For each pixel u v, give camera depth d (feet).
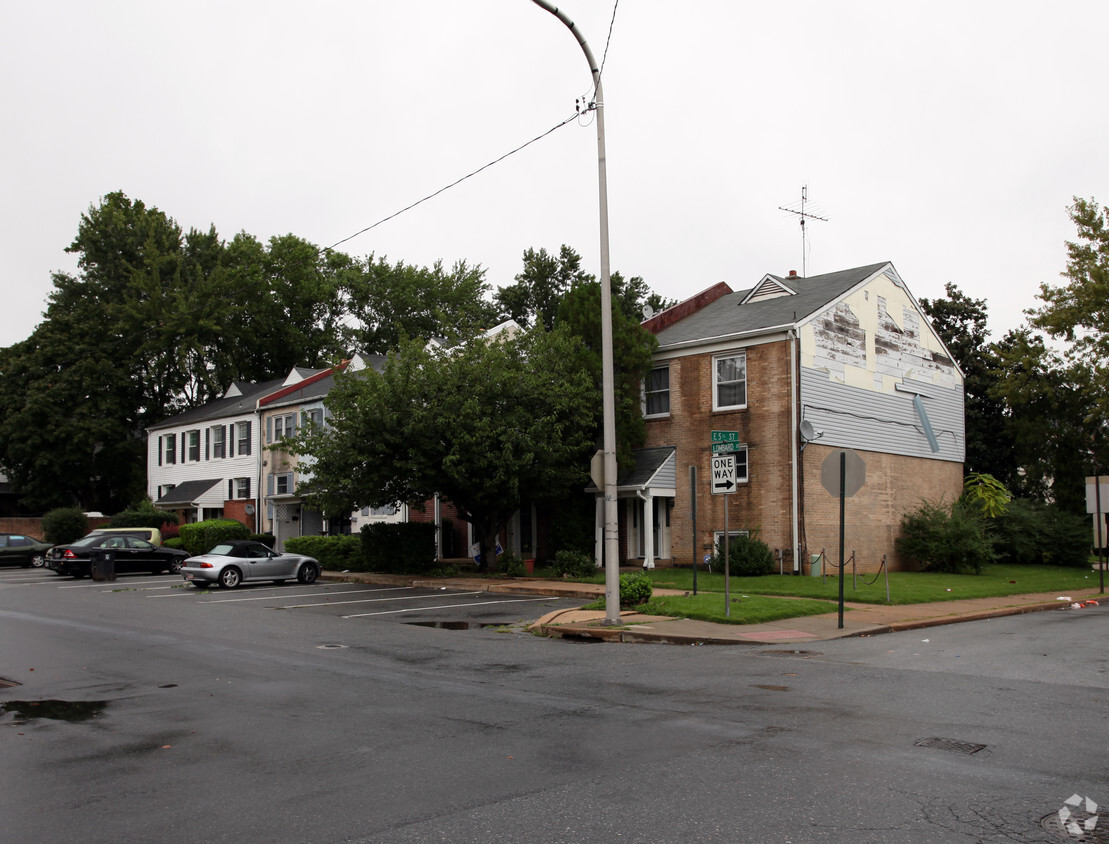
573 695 31.24
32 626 53.11
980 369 139.95
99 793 20.26
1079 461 117.80
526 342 90.89
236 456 148.05
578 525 96.27
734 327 93.71
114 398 173.37
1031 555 109.70
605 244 51.01
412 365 85.05
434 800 19.42
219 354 187.01
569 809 18.71
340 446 86.22
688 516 93.76
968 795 19.45
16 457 168.14
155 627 52.42
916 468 103.55
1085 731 25.44
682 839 16.94
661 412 97.96
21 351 174.60
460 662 39.24
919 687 32.55
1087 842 16.72
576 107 58.49
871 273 99.81
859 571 92.32
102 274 189.57
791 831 17.31
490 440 83.25
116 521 143.64
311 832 17.56
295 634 49.11
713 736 24.88
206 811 18.92
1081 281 111.65
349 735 25.52
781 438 87.61
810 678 34.65
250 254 197.57
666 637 46.93
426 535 93.97
